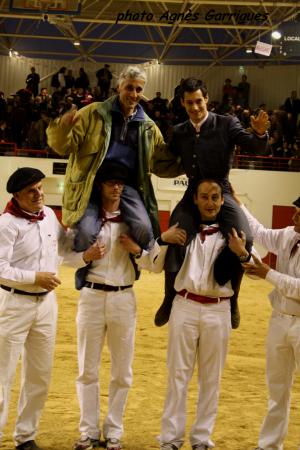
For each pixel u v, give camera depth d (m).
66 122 5.63
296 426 7.05
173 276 5.88
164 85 30.78
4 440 6.13
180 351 5.74
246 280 20.44
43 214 5.81
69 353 9.97
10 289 5.66
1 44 30.11
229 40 28.91
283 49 23.38
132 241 5.95
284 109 26.55
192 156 5.98
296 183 24.45
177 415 5.73
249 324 13.38
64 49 30.41
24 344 5.90
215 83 30.59
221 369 5.84
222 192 5.81
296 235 5.97
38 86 28.92
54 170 23.70
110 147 5.97
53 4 21.38
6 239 5.58
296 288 5.64
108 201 6.02
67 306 14.15
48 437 6.31
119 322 6.02
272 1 22.44
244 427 6.91
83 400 6.07
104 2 26.17
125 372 6.09
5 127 25.70
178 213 5.93
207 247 5.76
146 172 6.05
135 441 6.32
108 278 6.00
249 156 24.86
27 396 5.89
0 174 23.72
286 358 5.87
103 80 27.16
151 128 6.06
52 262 5.82
